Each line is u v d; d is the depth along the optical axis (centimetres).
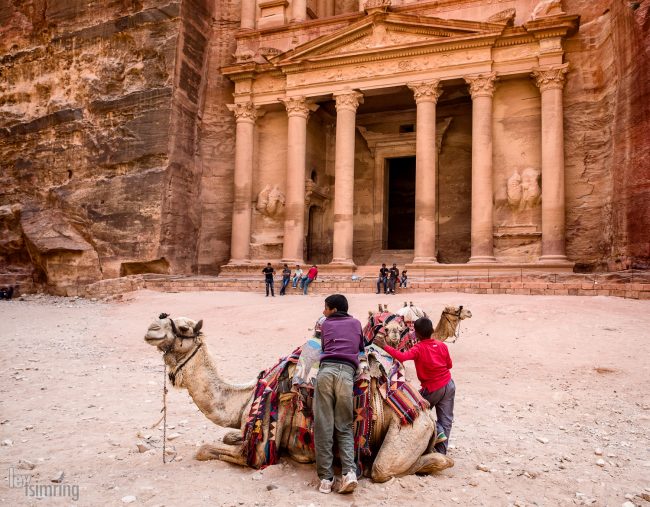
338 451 549
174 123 2917
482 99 2633
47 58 3216
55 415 761
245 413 576
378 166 3306
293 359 572
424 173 2684
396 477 526
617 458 604
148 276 2756
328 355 531
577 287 1922
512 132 2703
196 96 3122
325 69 2931
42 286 3047
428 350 599
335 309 564
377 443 556
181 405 825
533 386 946
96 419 742
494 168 2714
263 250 3105
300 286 2472
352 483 491
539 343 1230
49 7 3222
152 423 727
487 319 1485
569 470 568
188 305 2048
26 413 770
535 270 2472
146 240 2825
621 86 2225
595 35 2570
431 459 549
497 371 1053
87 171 3017
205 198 3192
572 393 898
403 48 2747
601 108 2525
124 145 2944
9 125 3269
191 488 508
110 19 3070
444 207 3109
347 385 518
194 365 577
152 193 2847
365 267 2784
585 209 2530
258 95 3120
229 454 573
